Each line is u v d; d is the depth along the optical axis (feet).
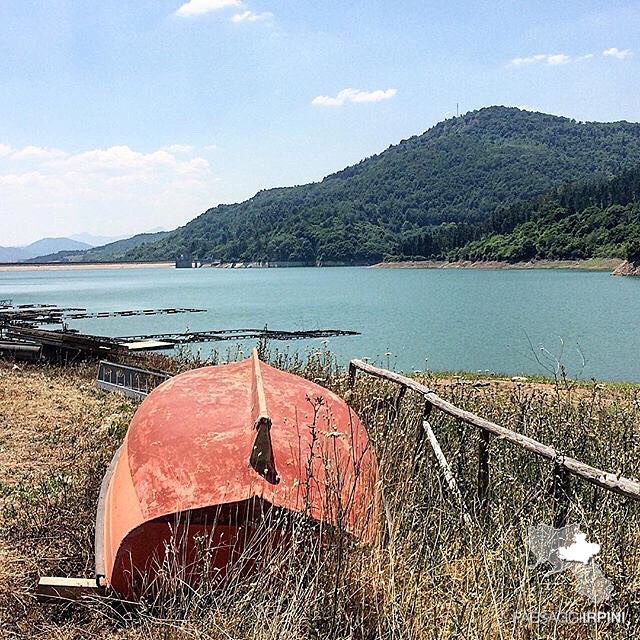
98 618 13.53
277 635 11.60
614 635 11.55
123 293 290.56
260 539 12.98
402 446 17.83
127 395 36.88
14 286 401.90
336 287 307.17
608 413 25.23
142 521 13.34
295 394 17.10
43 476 23.17
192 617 12.44
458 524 14.71
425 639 11.38
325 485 13.33
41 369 48.06
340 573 12.25
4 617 13.94
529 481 17.20
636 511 14.25
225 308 191.42
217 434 14.53
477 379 48.98
